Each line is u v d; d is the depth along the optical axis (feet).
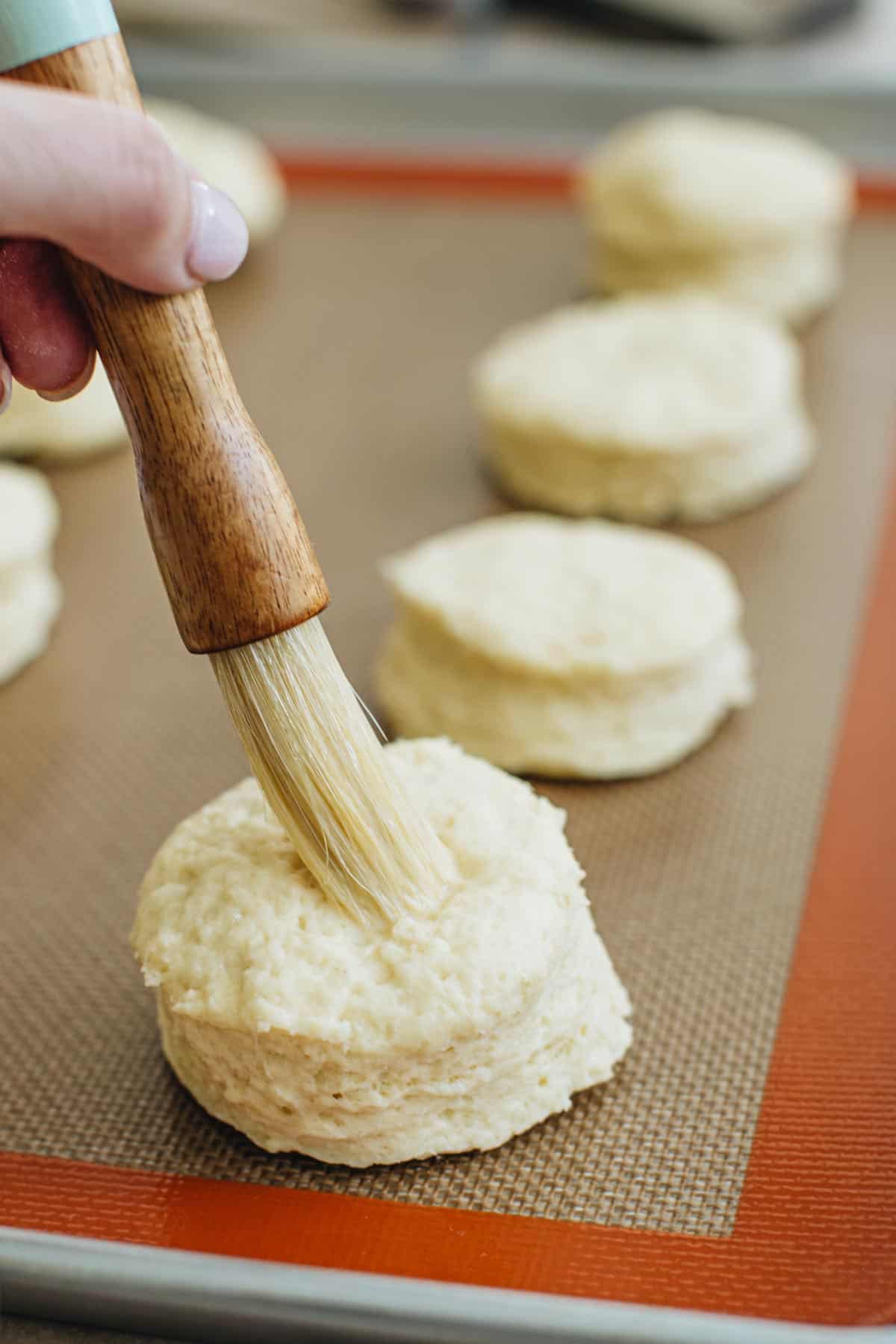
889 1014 1.21
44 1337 1.04
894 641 1.47
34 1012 1.24
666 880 1.31
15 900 1.31
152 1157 1.15
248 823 1.17
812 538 1.58
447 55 2.11
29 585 1.51
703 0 2.06
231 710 1.06
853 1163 1.13
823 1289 1.08
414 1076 1.11
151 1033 1.22
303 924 1.12
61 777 1.40
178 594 1.02
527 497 1.64
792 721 1.42
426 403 1.75
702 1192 1.12
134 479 1.68
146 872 1.33
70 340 1.02
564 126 2.10
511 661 1.37
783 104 2.03
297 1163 1.14
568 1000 1.16
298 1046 1.10
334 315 1.88
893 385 1.75
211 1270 1.01
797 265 1.85
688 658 1.38
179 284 0.98
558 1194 1.12
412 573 1.44
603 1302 0.99
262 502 1.01
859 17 2.17
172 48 2.20
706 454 1.59
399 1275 1.09
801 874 1.31
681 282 1.85
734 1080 1.18
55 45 0.96
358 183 2.13
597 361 1.68
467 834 1.15
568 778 1.38
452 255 1.98
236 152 1.98
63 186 0.94
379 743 1.11
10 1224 1.12
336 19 2.20
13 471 1.56
